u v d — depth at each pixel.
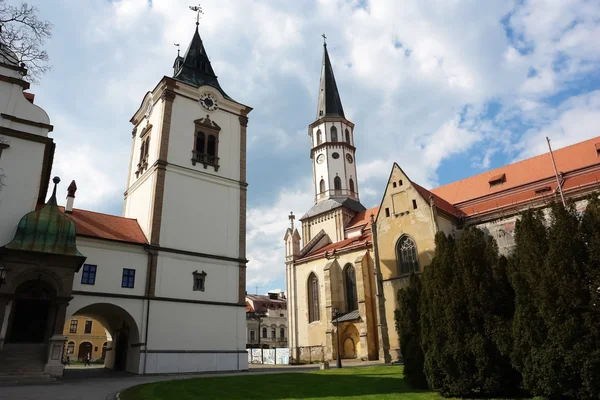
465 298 18.70
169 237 38.25
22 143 29.34
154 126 43.53
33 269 26.59
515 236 18.19
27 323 27.47
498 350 17.44
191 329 36.88
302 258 64.62
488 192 53.69
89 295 32.53
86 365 57.62
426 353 19.69
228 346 38.69
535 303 16.14
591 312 14.84
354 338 53.59
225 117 47.25
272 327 111.88
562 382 14.73
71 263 27.88
